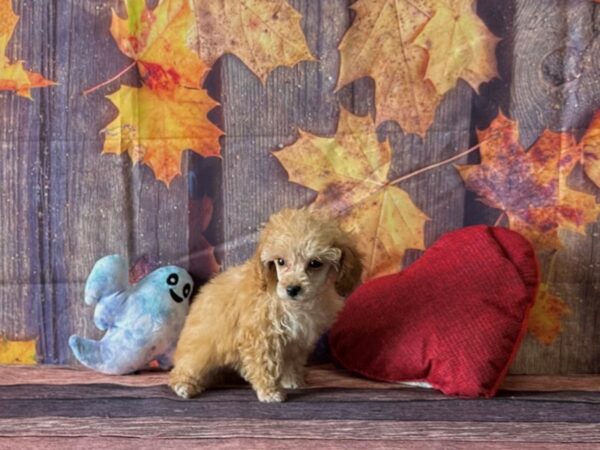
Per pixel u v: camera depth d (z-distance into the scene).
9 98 1.51
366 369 1.44
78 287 1.57
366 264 1.56
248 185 1.54
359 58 1.48
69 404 1.31
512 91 1.47
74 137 1.52
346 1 1.45
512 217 1.52
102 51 1.49
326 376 1.47
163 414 1.26
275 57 1.48
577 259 1.51
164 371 1.50
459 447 1.15
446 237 1.48
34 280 1.57
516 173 1.50
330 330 1.52
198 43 1.48
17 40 1.49
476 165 1.51
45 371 1.51
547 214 1.50
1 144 1.52
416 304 1.41
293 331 1.30
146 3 1.47
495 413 1.26
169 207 1.55
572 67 1.45
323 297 1.32
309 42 1.47
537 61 1.45
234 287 1.35
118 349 1.43
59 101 1.51
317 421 1.23
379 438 1.17
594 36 1.43
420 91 1.48
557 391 1.38
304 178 1.53
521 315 1.36
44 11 1.48
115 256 1.46
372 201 1.53
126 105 1.51
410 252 1.55
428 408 1.29
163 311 1.45
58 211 1.55
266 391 1.31
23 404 1.31
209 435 1.19
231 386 1.41
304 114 1.51
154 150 1.53
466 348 1.33
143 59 1.49
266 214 1.55
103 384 1.41
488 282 1.38
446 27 1.45
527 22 1.44
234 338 1.32
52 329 1.59
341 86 1.49
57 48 1.49
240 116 1.51
